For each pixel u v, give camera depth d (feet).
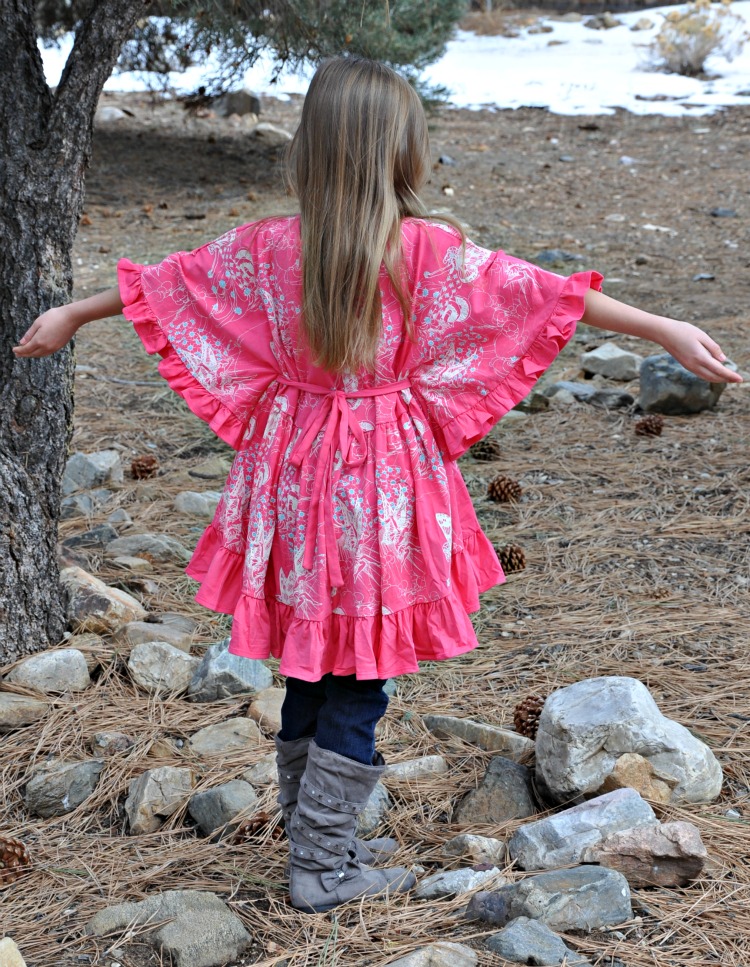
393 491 6.43
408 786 8.29
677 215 31.04
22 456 9.66
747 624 10.70
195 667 9.86
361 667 6.35
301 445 6.46
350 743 6.68
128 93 42.09
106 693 9.51
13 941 6.10
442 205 31.32
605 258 26.35
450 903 6.84
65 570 10.87
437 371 6.49
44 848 7.62
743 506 13.42
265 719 9.11
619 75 52.06
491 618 11.12
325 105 6.23
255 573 6.55
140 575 11.66
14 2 9.10
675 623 10.77
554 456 15.38
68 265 9.74
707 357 6.04
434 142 39.78
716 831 7.53
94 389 17.78
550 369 19.22
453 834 7.77
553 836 7.22
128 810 7.95
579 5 69.10
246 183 31.63
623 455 15.31
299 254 6.39
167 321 6.73
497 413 6.48
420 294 6.32
